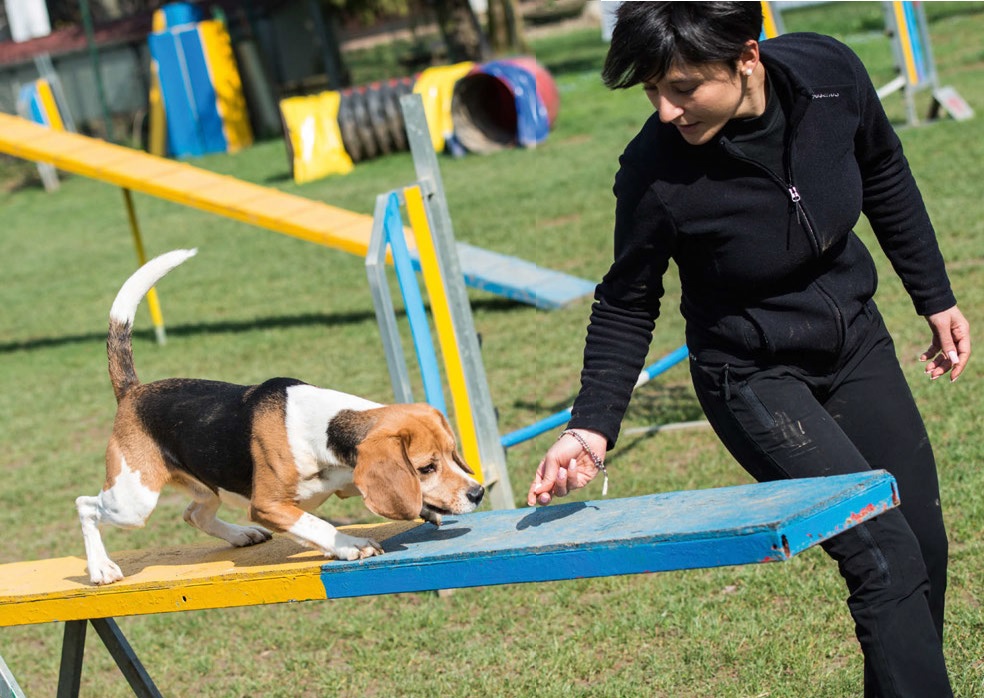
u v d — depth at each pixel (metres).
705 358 2.91
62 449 8.52
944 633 3.99
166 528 6.59
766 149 2.64
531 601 4.91
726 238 2.70
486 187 16.53
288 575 3.03
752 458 2.88
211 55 26.33
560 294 10.00
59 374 10.80
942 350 3.07
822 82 2.67
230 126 26.50
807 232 2.68
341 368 9.28
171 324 12.02
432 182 5.21
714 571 4.84
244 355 10.23
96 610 3.35
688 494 2.89
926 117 14.55
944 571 2.96
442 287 5.22
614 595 4.80
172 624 5.38
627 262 2.82
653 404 7.13
